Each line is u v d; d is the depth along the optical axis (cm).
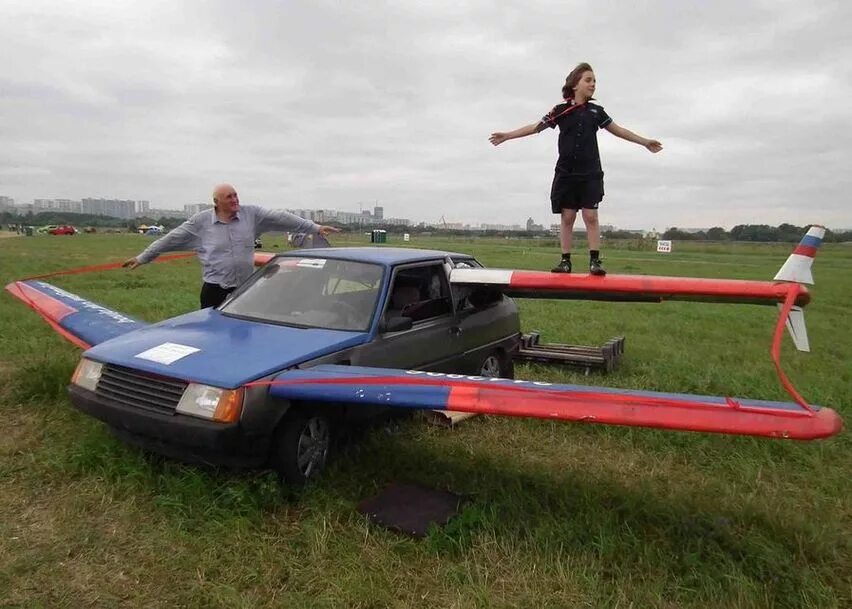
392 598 315
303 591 321
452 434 550
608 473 483
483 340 631
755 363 892
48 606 303
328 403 439
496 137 595
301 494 410
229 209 632
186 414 388
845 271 3725
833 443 553
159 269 2369
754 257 4594
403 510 400
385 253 577
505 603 312
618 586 329
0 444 482
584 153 542
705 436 556
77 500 399
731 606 318
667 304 1705
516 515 394
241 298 550
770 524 396
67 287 1546
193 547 354
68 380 602
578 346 902
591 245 555
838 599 333
